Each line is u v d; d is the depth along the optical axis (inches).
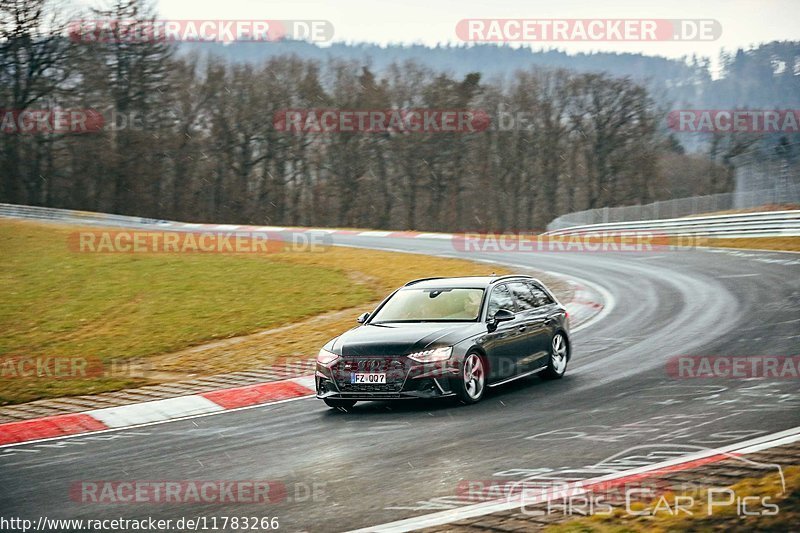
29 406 713.0
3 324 1149.1
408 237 2615.7
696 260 1609.3
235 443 521.0
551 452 436.5
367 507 361.7
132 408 675.4
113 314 1182.3
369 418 568.7
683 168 4658.0
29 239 2116.1
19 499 414.3
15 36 3796.8
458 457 440.1
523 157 4618.6
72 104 4030.5
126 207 4138.8
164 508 380.2
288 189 4626.0
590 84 4571.9
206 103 4471.0
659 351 773.9
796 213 1831.9
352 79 4537.4
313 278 1454.2
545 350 677.3
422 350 575.5
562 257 1831.9
